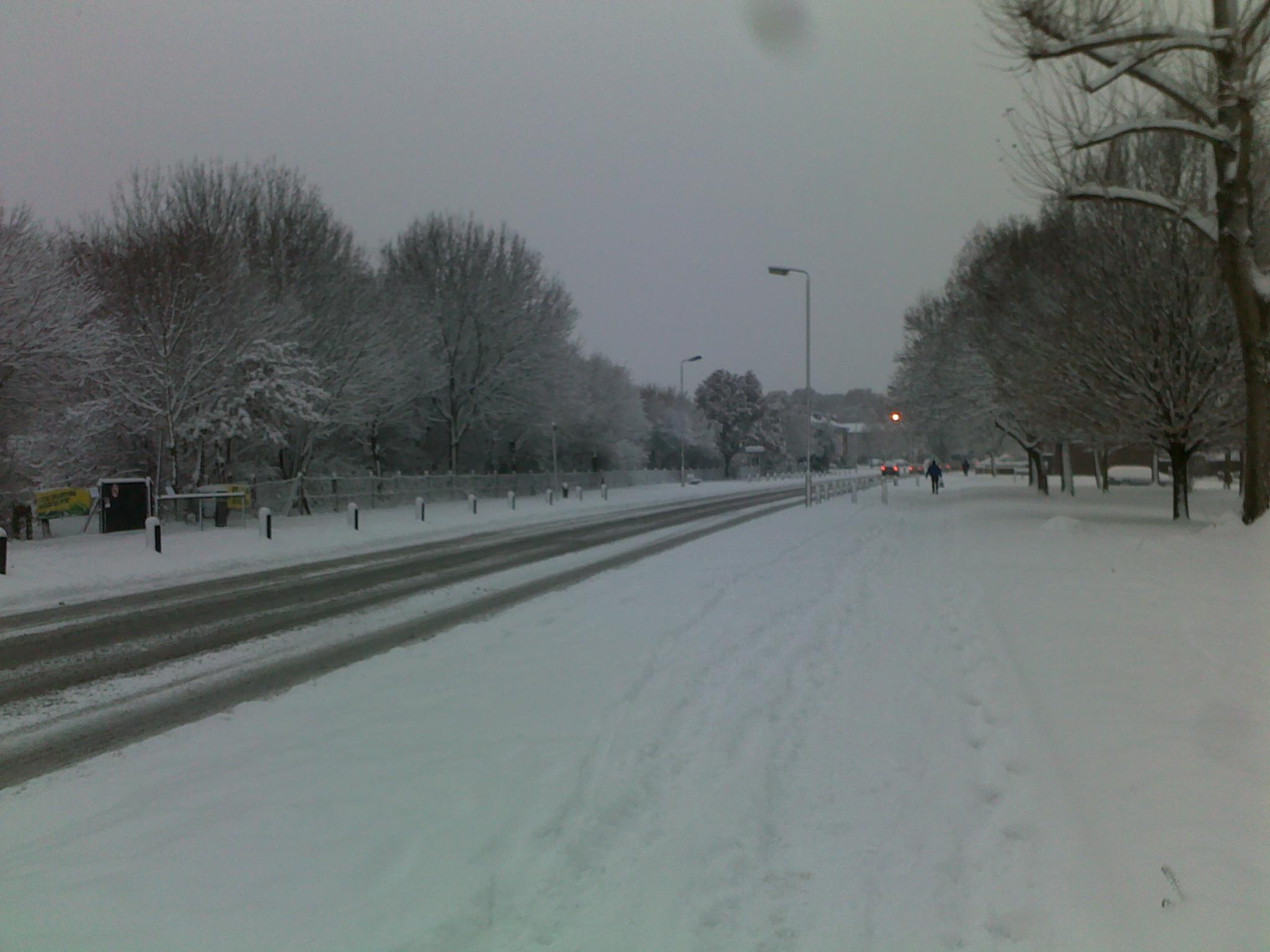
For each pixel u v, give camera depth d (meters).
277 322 27.25
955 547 16.62
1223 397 19.72
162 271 22.94
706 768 5.17
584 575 14.09
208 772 5.17
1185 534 16.56
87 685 7.39
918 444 95.88
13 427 21.38
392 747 5.56
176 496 21.42
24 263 19.80
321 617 10.56
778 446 102.19
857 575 13.28
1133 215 19.28
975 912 3.49
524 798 4.71
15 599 12.22
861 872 3.89
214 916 3.50
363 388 32.22
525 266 43.97
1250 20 12.57
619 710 6.31
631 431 63.41
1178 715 5.26
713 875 3.88
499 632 9.28
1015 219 30.39
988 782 4.77
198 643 9.09
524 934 3.41
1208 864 3.46
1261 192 16.39
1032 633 7.95
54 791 4.93
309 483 30.17
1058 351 21.19
